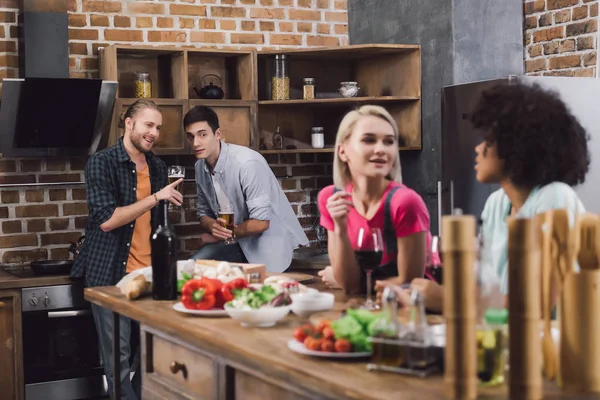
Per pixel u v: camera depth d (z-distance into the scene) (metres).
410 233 2.62
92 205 4.43
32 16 4.77
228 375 2.27
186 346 2.50
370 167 2.64
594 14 4.86
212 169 4.66
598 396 1.63
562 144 2.26
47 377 4.68
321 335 2.00
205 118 4.54
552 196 2.21
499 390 1.63
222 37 5.58
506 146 2.26
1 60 4.95
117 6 5.27
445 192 4.80
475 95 4.54
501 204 2.48
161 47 5.05
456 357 1.57
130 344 4.78
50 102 4.67
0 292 4.50
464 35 5.14
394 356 1.80
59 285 4.63
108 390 4.62
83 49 5.18
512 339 1.59
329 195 2.80
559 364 1.67
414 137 5.39
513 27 5.32
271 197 4.70
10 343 4.56
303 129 5.69
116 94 4.83
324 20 5.90
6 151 4.81
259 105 5.55
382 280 2.63
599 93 4.43
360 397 1.64
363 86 5.75
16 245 5.04
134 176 4.53
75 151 4.96
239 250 4.73
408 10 5.43
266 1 5.71
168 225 2.89
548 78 4.35
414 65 5.36
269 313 2.34
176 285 2.88
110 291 3.12
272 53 5.34
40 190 5.08
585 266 1.67
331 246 2.82
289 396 2.00
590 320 1.63
